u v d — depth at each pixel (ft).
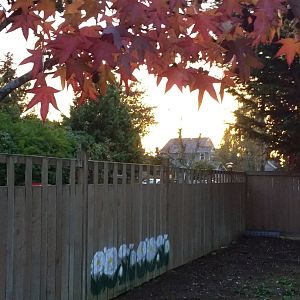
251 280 28.53
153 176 28.45
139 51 6.74
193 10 7.92
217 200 40.14
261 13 7.13
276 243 44.19
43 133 25.40
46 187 18.78
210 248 38.06
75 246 20.67
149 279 27.45
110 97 65.57
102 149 53.42
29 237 17.78
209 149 138.82
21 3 7.73
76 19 7.53
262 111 46.09
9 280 16.72
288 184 48.93
